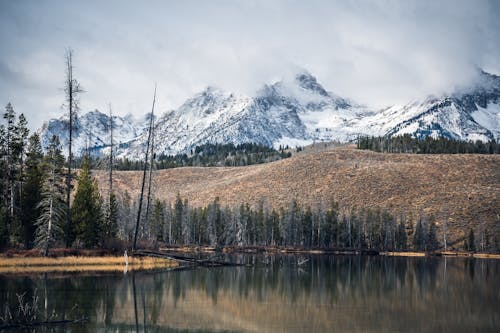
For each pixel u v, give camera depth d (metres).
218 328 33.47
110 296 41.84
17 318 32.75
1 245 64.31
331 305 43.88
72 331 30.45
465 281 64.25
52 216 62.22
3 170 69.69
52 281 47.84
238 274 67.38
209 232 141.00
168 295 44.94
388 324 36.34
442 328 35.50
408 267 88.06
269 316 38.22
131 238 88.62
